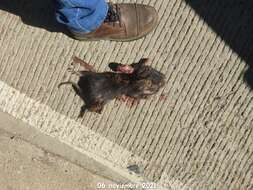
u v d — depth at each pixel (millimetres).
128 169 1185
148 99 1179
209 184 1186
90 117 1186
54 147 1182
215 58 1170
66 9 994
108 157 1184
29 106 1186
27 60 1188
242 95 1173
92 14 1036
